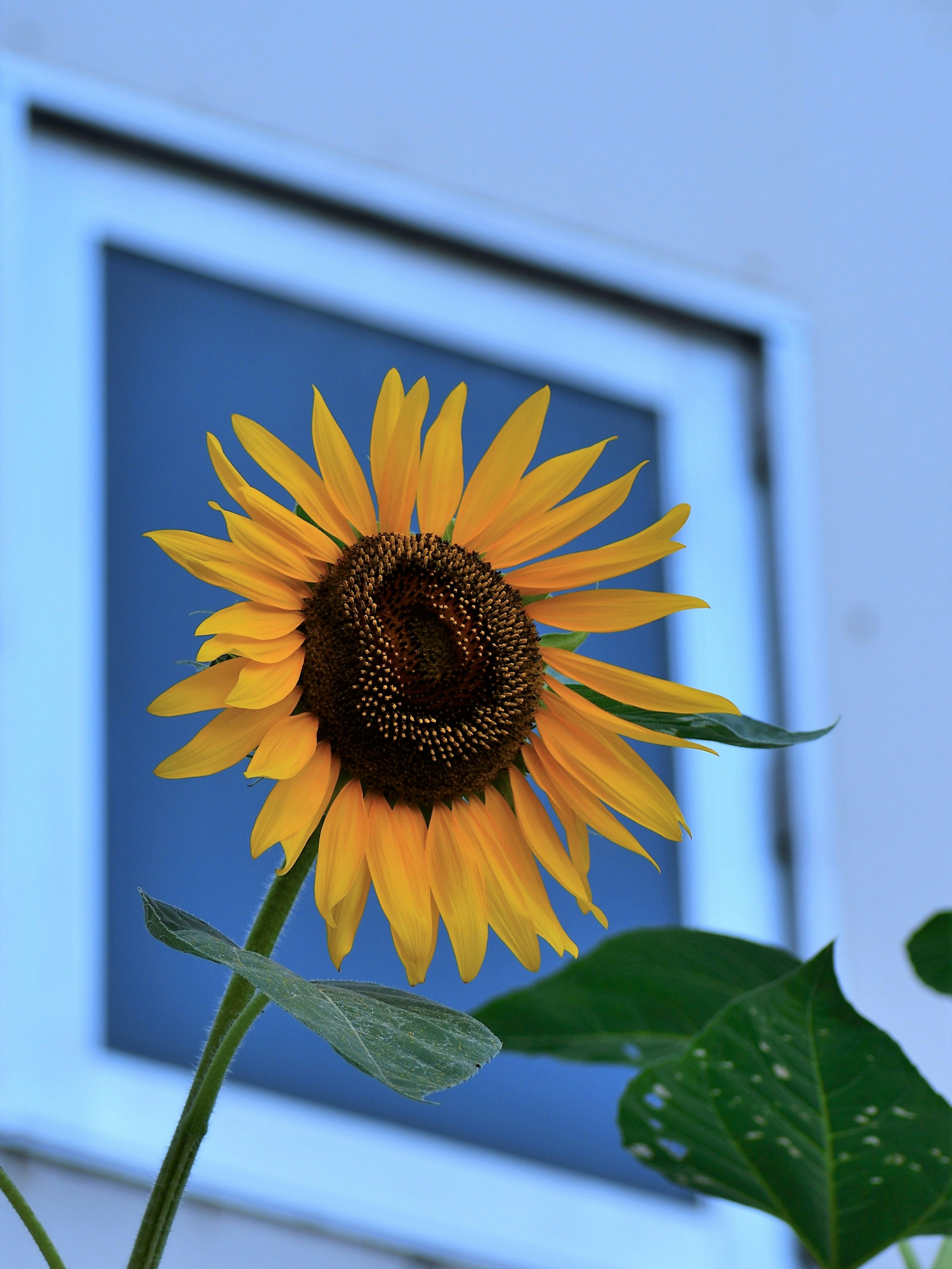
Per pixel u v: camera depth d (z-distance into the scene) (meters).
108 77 2.02
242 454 2.20
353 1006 0.84
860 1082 0.97
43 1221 1.61
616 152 2.50
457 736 0.93
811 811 2.47
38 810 1.90
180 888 2.00
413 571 0.94
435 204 2.29
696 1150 1.02
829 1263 1.02
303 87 2.19
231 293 2.25
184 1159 0.86
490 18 2.41
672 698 0.95
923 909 2.48
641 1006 1.16
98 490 2.06
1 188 1.93
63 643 1.98
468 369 2.44
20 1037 1.79
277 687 0.90
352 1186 1.91
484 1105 2.10
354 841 0.91
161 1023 1.93
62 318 2.06
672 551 0.97
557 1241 2.04
